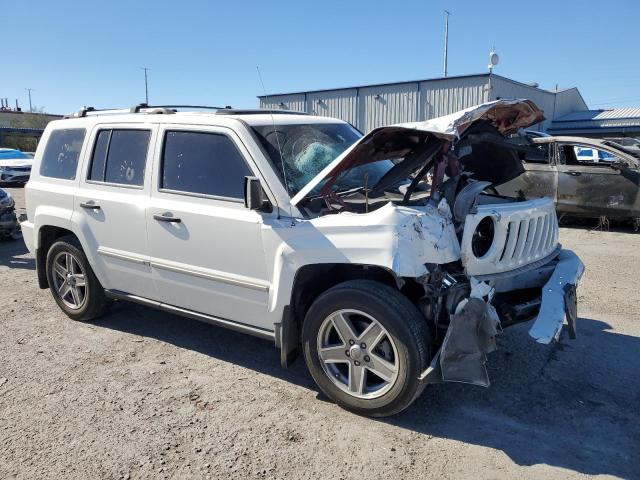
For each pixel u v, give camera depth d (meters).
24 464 3.17
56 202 5.29
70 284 5.44
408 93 29.50
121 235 4.75
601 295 6.36
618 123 39.19
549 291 3.77
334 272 3.92
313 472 3.08
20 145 47.78
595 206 10.87
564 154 11.27
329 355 3.69
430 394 3.97
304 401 3.88
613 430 3.50
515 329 5.19
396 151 3.81
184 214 4.26
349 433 3.46
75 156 5.24
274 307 3.83
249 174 4.00
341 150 4.51
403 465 3.14
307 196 3.84
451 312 3.40
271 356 4.67
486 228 3.83
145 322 5.50
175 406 3.81
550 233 4.42
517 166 4.61
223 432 3.48
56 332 5.25
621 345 4.84
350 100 31.84
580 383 4.14
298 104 34.03
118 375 4.31
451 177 3.80
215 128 4.22
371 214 3.47
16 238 10.31
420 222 3.39
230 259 4.07
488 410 3.75
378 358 3.49
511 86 29.44
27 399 3.93
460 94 27.84
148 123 4.68
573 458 3.21
